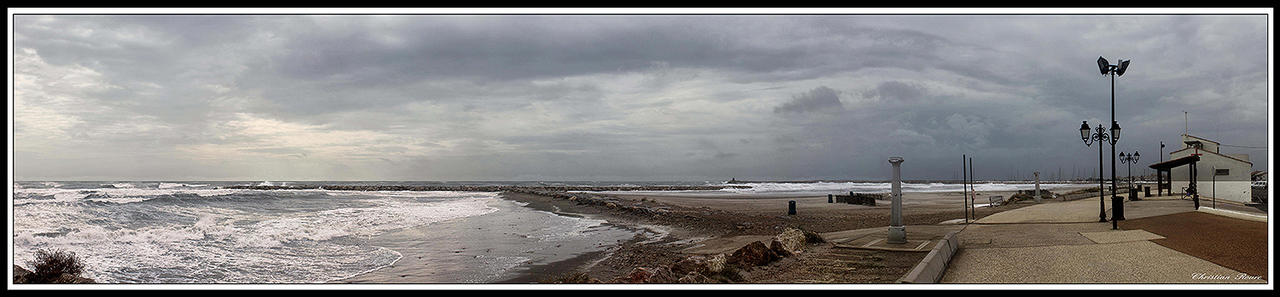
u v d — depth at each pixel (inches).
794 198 2375.7
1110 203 1175.6
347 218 1227.2
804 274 417.1
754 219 1143.6
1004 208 1283.2
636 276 399.2
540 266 611.2
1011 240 582.6
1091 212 927.0
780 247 498.9
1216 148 1505.9
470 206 1877.5
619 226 1116.5
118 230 848.9
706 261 445.1
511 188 4335.6
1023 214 963.3
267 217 1215.6
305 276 550.6
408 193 3587.6
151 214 1143.0
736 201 2058.3
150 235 787.4
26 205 1106.7
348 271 581.3
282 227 964.6
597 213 1514.5
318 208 1603.1
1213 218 720.3
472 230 1019.3
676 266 442.9
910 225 836.6
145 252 653.9
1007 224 778.8
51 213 1017.5
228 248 708.0
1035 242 557.9
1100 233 614.5
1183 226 644.1
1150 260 434.6
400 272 575.8
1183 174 1611.7
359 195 3019.2
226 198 1727.4
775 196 2650.1
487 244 807.7
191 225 992.2
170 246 705.0
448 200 2429.9
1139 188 1756.9
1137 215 830.5
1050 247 518.6
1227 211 753.0
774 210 1489.9
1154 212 876.6
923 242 573.3
